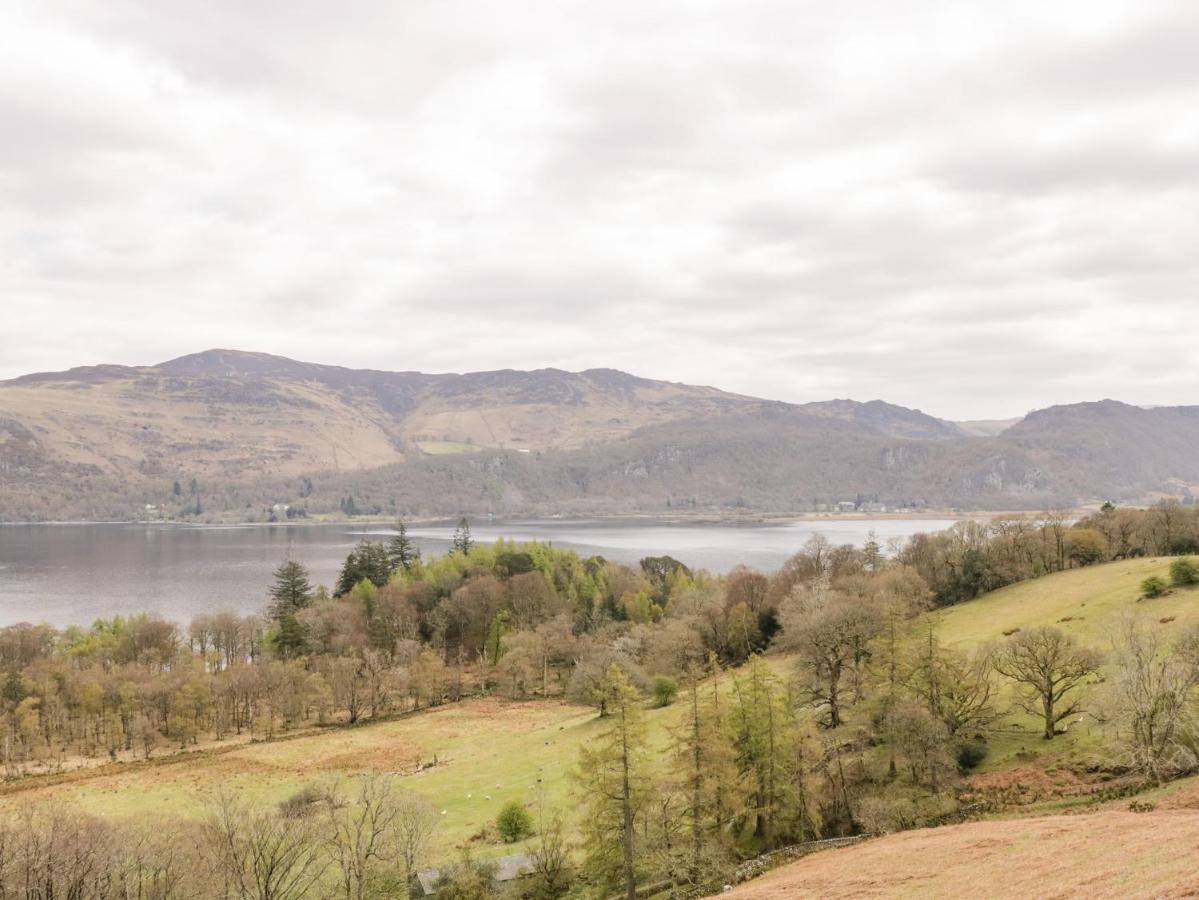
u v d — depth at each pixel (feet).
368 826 197.77
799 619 322.96
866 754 219.82
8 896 156.04
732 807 190.90
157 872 171.73
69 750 364.58
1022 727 232.12
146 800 279.69
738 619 455.22
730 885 174.60
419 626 580.30
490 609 578.66
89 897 161.99
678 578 648.79
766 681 224.33
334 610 554.46
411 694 463.01
